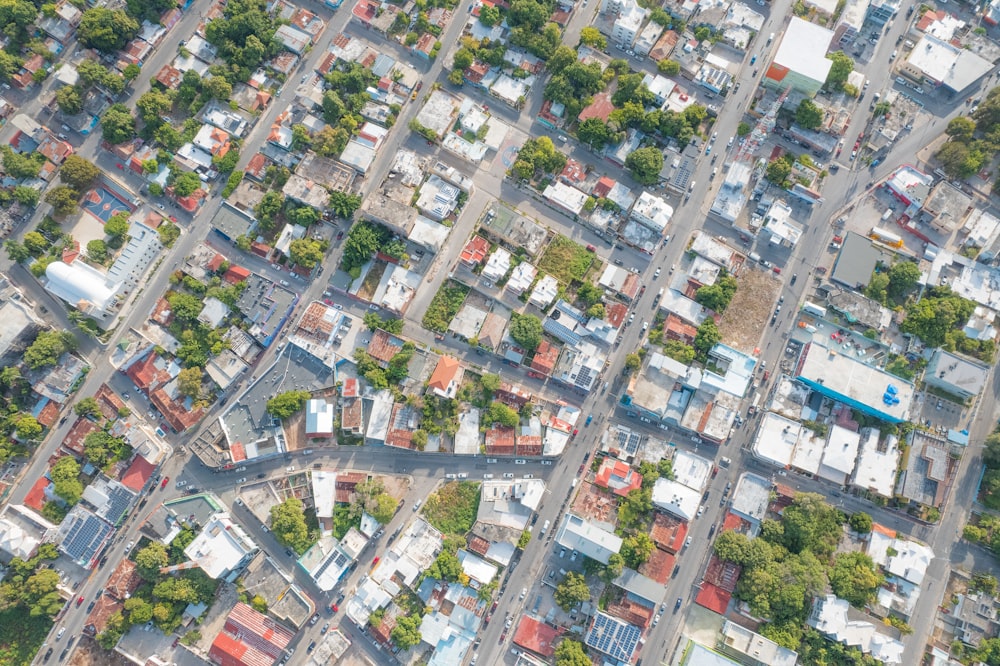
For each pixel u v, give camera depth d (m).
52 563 146.25
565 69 160.12
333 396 153.12
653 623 143.88
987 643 138.38
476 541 146.38
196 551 142.88
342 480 150.00
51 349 149.00
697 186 159.62
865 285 152.62
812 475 148.25
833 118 157.25
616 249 158.75
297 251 152.75
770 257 157.00
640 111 157.12
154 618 142.38
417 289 157.38
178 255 158.88
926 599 144.50
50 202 154.12
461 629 144.62
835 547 142.88
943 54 159.62
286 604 144.88
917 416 149.88
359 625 143.88
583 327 153.62
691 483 147.38
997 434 143.75
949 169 155.75
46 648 144.25
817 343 149.62
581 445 151.62
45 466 150.38
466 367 154.00
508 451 149.75
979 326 151.00
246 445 149.75
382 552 149.12
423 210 157.50
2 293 152.38
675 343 150.25
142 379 151.25
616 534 145.12
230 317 155.12
